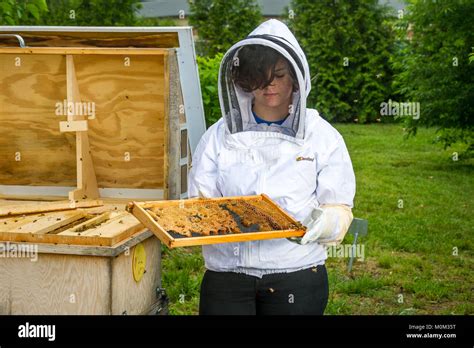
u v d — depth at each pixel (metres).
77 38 3.75
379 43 15.16
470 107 9.09
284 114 2.59
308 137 2.53
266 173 2.54
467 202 7.65
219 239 2.18
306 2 15.54
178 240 2.13
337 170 2.52
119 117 3.88
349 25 14.96
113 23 14.40
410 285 4.90
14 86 3.92
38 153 4.09
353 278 5.10
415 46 9.92
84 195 3.94
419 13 9.29
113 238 2.77
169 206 2.51
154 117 3.84
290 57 2.41
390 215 6.98
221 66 2.50
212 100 6.86
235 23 15.86
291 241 2.36
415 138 12.64
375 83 15.01
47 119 3.97
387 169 9.64
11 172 4.16
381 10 15.34
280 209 2.45
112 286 2.79
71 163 4.11
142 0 19.78
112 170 4.04
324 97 15.20
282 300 2.48
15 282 2.86
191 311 4.29
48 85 3.88
